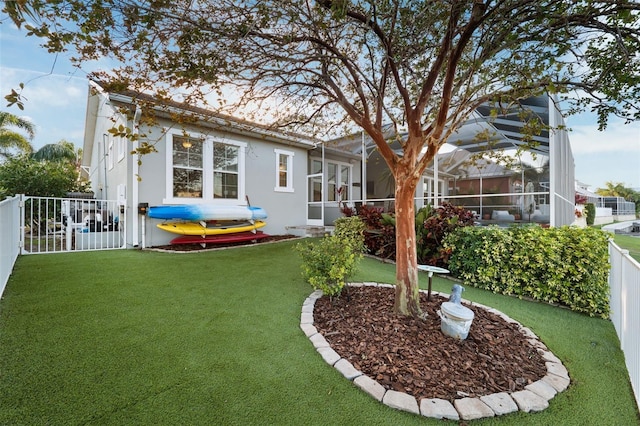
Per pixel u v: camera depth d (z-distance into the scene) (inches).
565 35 97.0
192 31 97.6
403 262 126.2
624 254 117.5
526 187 448.5
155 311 125.5
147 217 272.4
